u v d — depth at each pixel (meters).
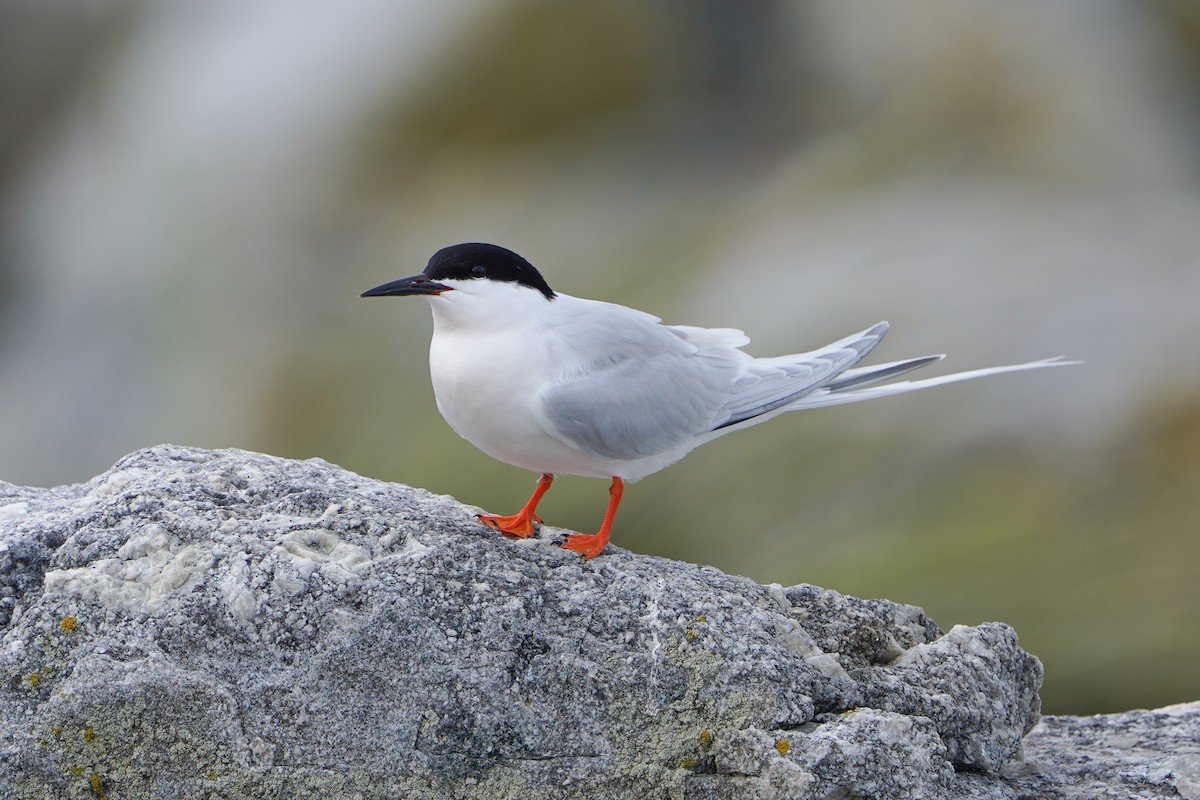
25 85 23.53
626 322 7.13
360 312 17.80
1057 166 17.77
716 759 5.68
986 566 11.87
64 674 5.61
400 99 20.86
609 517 6.99
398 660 5.76
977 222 16.27
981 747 6.20
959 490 12.52
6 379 19.72
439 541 6.24
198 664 5.67
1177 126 18.42
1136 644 11.08
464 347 6.78
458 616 5.87
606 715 5.76
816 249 16.38
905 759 5.70
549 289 7.09
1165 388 12.79
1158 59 19.11
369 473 15.51
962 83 18.98
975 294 14.74
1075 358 13.47
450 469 14.75
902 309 14.87
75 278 20.52
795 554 12.52
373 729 5.68
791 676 5.85
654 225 18.25
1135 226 15.91
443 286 6.74
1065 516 12.11
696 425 7.14
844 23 20.36
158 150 21.42
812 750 5.59
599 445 6.83
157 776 5.60
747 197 18.30
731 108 20.38
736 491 13.20
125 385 18.92
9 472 18.64
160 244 20.22
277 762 5.62
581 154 20.03
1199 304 13.73
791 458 13.20
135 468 6.81
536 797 5.67
